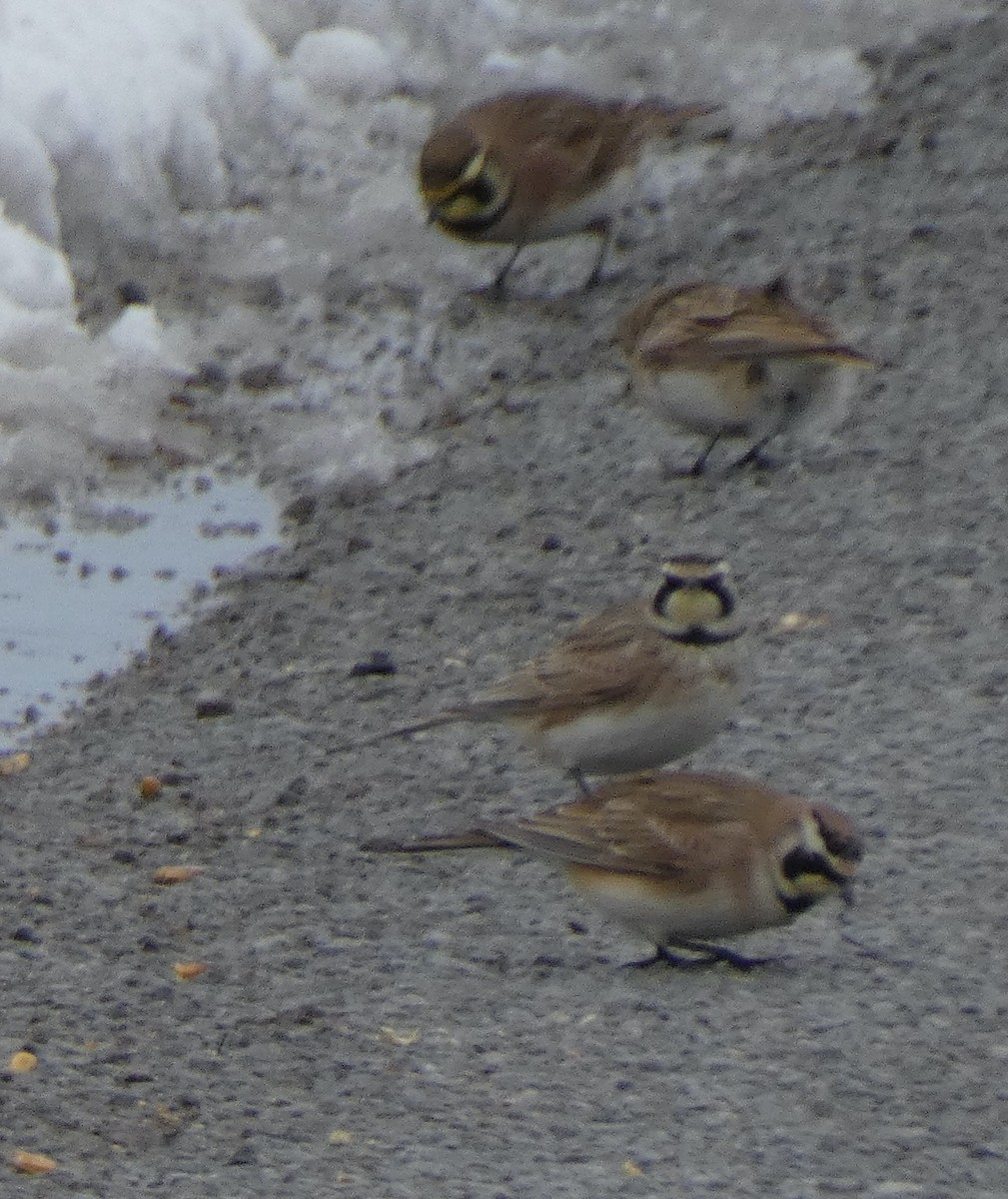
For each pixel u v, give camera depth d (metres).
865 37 24.50
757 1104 9.31
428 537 15.63
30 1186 8.90
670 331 16.12
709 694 11.88
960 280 18.91
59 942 11.02
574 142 19.62
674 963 10.63
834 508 15.60
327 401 17.88
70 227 20.16
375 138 22.59
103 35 21.19
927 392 17.17
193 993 10.52
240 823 12.23
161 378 18.00
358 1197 8.70
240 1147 9.16
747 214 20.78
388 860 11.80
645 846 10.41
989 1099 9.30
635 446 16.94
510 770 12.75
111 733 13.23
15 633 14.39
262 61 22.48
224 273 19.97
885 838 11.59
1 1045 10.05
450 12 24.44
